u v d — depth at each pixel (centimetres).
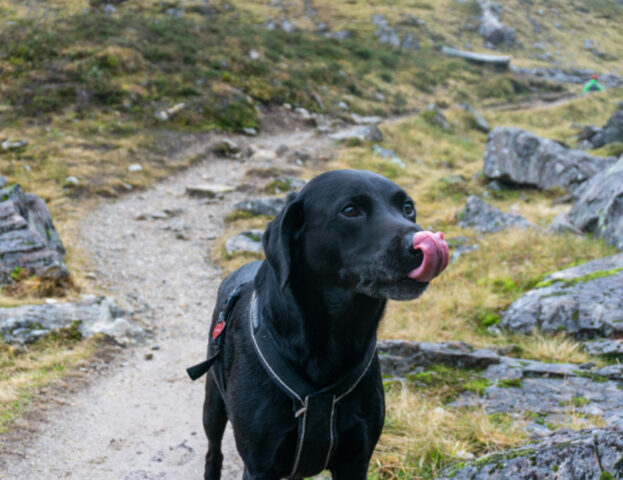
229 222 1060
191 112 1705
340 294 207
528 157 1262
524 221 892
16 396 463
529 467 256
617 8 4631
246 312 240
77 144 1405
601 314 551
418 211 1109
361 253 196
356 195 200
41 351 560
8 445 396
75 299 670
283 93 2061
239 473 372
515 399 427
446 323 611
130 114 1631
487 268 738
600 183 873
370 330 217
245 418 220
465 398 436
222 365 253
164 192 1242
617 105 2791
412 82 2748
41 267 691
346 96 2309
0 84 1634
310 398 210
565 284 611
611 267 632
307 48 2653
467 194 1238
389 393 441
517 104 2848
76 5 2777
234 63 2119
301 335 212
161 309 718
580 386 436
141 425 445
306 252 209
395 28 3375
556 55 3728
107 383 516
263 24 3094
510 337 574
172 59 1980
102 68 1795
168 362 571
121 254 895
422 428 382
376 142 1766
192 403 485
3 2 2600
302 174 1399
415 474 342
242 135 1716
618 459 232
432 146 1836
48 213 860
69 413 455
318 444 215
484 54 3334
